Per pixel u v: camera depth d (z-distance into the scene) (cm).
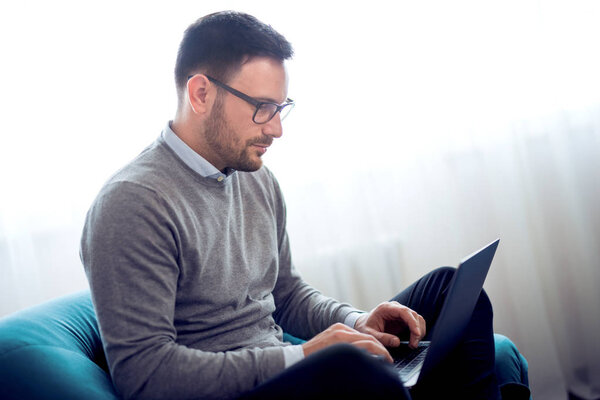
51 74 185
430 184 205
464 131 205
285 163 198
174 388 98
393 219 206
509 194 208
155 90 188
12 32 183
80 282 190
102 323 101
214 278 118
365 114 200
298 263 202
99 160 187
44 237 188
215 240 120
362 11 198
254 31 119
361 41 199
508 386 127
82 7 185
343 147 200
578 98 211
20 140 184
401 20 200
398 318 125
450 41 202
